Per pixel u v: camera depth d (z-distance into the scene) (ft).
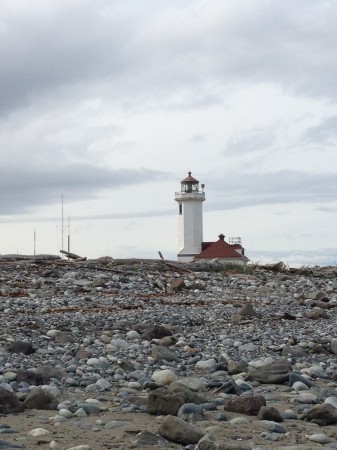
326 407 22.70
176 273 78.69
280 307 56.65
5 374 28.55
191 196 248.32
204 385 28.14
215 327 45.52
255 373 30.04
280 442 19.83
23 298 58.23
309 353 37.45
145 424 21.57
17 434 20.33
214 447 18.07
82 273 73.82
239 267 86.22
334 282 80.28
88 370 31.37
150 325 43.83
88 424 21.54
